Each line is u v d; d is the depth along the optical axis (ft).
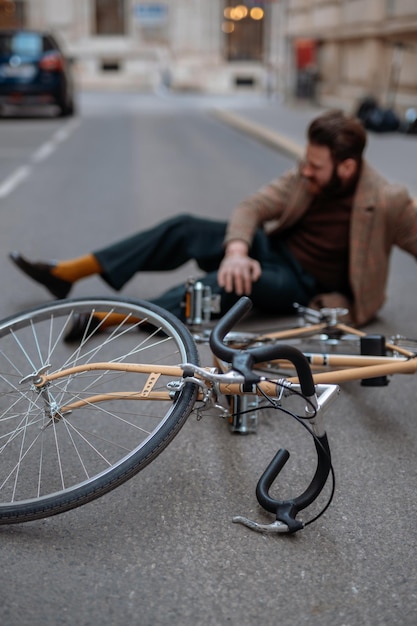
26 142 55.93
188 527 9.54
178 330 10.34
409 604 8.25
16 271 20.62
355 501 10.18
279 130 63.82
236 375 8.11
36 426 11.77
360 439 11.91
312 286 15.62
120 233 26.04
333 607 8.20
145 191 35.29
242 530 9.50
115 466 9.17
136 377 13.78
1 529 9.43
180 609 8.13
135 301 11.00
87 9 150.92
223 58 150.51
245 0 147.64
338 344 13.44
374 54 78.07
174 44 150.51
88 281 19.95
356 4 81.87
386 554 9.09
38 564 8.80
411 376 14.42
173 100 117.91
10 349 14.74
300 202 15.19
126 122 74.90
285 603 8.25
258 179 40.11
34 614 8.01
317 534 9.46
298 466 11.00
